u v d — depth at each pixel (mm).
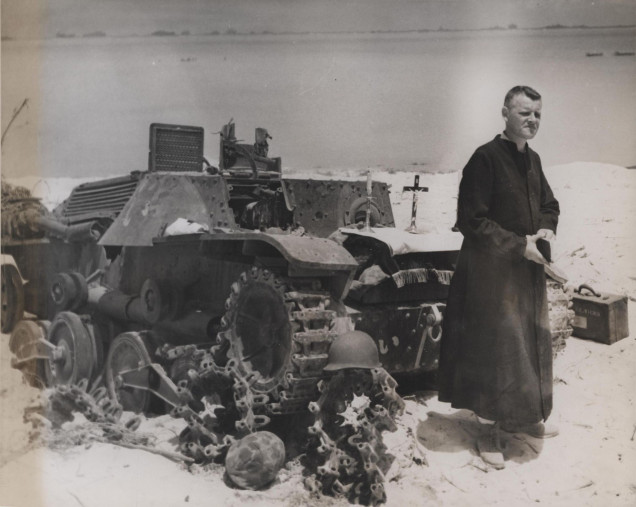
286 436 4512
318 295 4094
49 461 4633
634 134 5449
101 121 6180
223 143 5586
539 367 4387
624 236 6664
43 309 6309
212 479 4207
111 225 5805
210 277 5348
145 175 5840
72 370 5766
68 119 6219
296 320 3980
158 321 5426
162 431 4996
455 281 4512
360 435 3943
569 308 5703
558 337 5430
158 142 5891
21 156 6285
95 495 4148
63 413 5246
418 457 4406
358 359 3875
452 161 5590
